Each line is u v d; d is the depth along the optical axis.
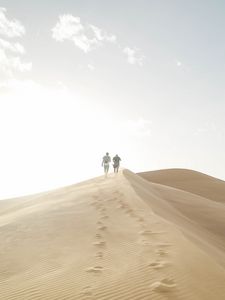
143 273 7.02
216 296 6.10
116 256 8.34
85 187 24.55
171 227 10.89
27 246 10.17
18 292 6.75
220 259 8.95
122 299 5.99
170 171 57.53
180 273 6.91
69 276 7.28
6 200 32.41
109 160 30.64
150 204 15.98
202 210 22.48
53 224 12.62
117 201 15.79
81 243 9.84
